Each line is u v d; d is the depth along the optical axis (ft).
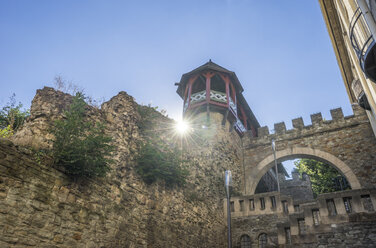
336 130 58.44
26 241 17.49
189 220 36.37
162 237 29.99
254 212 46.73
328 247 29.94
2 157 17.61
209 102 59.11
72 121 22.85
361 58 23.45
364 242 28.71
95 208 22.90
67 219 20.38
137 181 29.50
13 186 17.69
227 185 33.55
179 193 36.09
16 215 17.37
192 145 46.68
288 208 44.47
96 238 22.21
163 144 37.04
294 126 63.52
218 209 46.47
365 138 54.85
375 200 30.09
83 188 22.41
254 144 65.82
